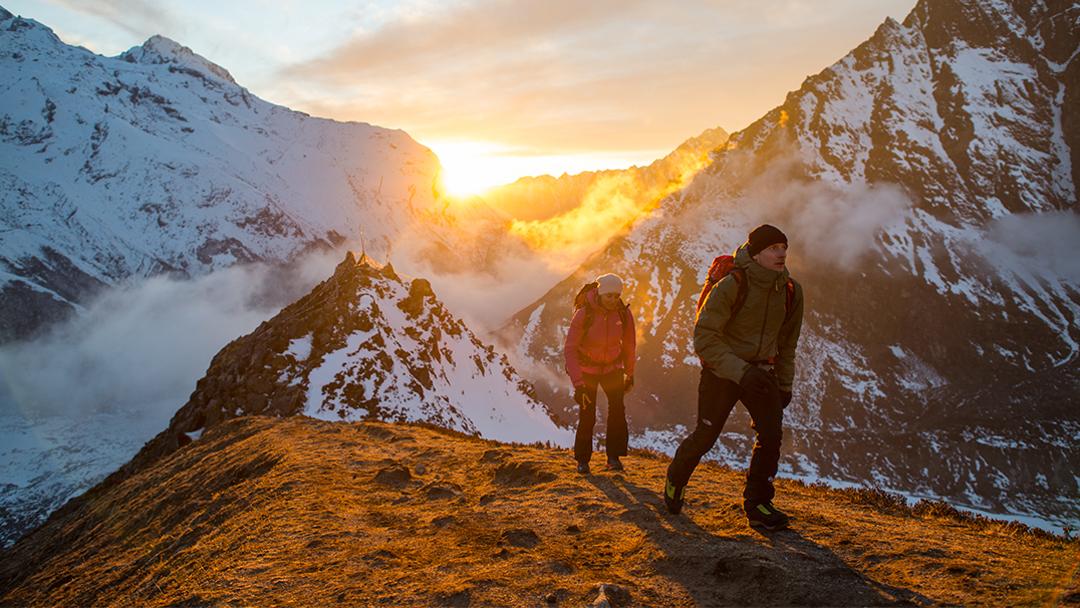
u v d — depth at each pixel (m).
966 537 6.36
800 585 4.87
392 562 5.98
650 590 5.14
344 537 6.88
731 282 6.27
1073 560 5.19
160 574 8.10
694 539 6.23
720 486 8.77
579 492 8.48
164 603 5.84
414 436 14.99
